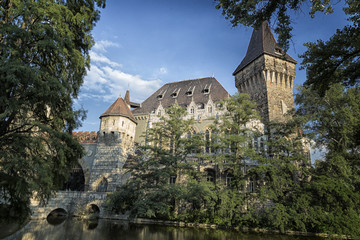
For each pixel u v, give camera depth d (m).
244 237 24.11
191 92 51.69
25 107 14.34
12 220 14.96
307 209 27.16
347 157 29.16
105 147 44.00
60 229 25.75
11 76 12.70
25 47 15.60
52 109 16.88
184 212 32.34
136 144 50.31
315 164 32.75
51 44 15.03
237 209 28.31
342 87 29.92
